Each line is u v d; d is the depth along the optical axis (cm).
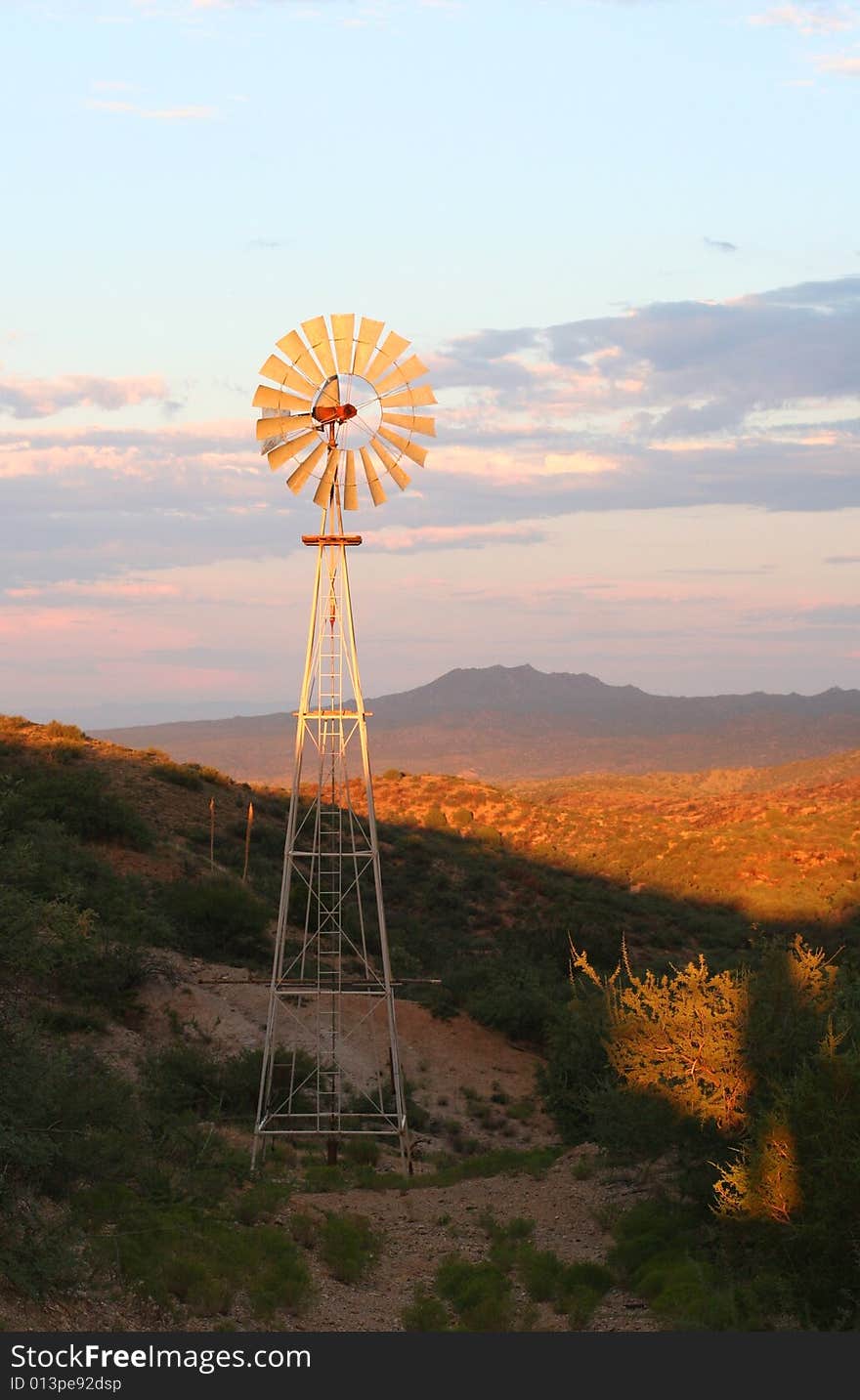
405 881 6894
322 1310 1669
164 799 6619
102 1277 1495
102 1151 1781
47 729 7600
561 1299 1700
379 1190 2588
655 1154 2033
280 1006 4059
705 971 2062
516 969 5178
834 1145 1566
